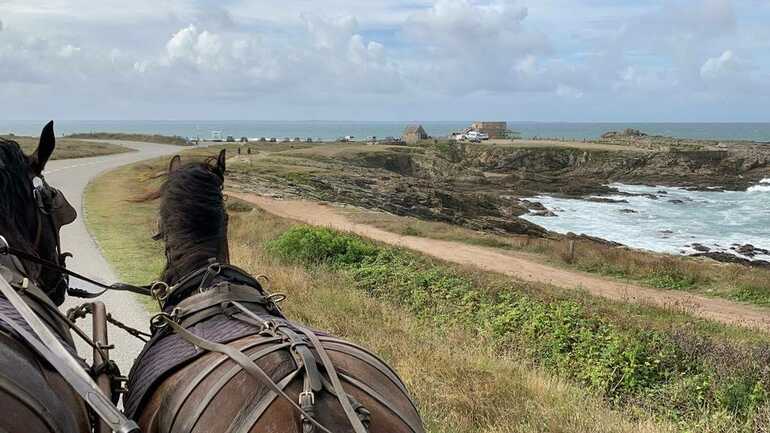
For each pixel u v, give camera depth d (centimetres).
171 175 340
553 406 701
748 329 1608
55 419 221
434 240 3044
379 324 1032
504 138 12800
